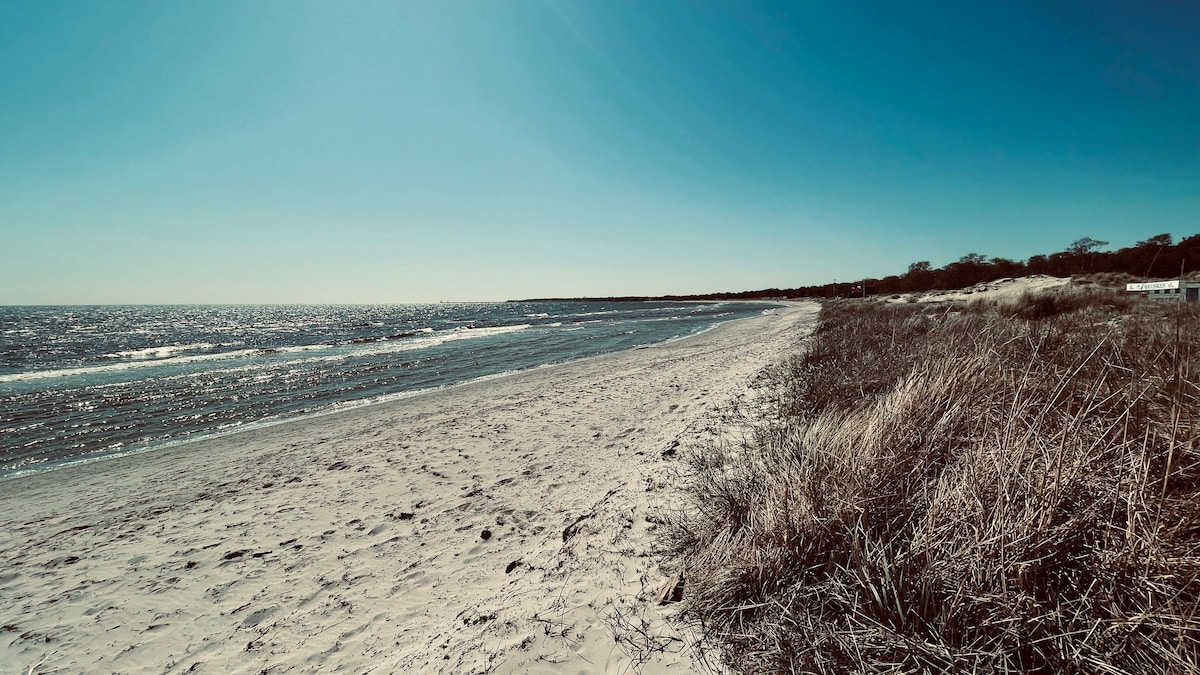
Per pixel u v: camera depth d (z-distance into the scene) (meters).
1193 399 2.29
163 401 12.55
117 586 3.87
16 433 9.75
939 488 2.25
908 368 4.64
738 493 3.04
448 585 3.42
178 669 2.87
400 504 5.14
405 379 15.25
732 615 2.19
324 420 10.05
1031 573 1.77
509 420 8.59
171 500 5.82
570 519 4.14
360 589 3.54
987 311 10.30
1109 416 2.45
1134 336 3.81
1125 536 1.74
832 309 23.64
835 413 3.80
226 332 42.16
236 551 4.33
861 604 1.88
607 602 2.52
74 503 5.98
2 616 3.56
